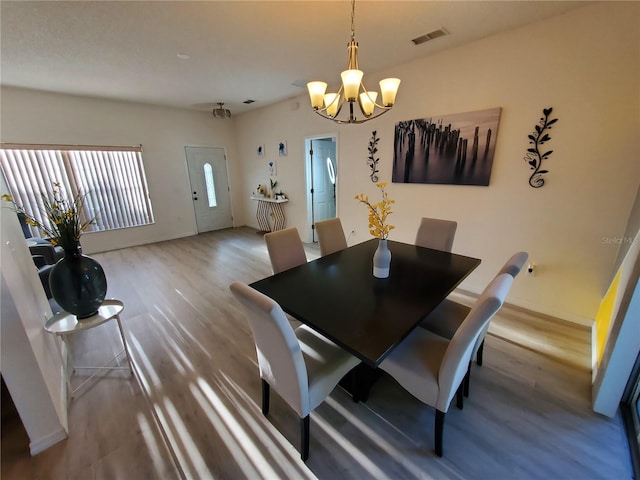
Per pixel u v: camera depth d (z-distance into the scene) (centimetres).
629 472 130
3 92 376
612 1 197
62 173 438
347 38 251
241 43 258
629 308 140
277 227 591
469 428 152
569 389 177
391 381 187
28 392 137
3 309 128
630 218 210
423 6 203
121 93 421
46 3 190
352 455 140
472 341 117
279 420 160
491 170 273
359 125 380
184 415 164
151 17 212
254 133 586
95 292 183
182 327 255
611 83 206
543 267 260
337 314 140
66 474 134
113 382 190
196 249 500
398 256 225
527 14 217
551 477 129
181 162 568
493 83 259
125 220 512
